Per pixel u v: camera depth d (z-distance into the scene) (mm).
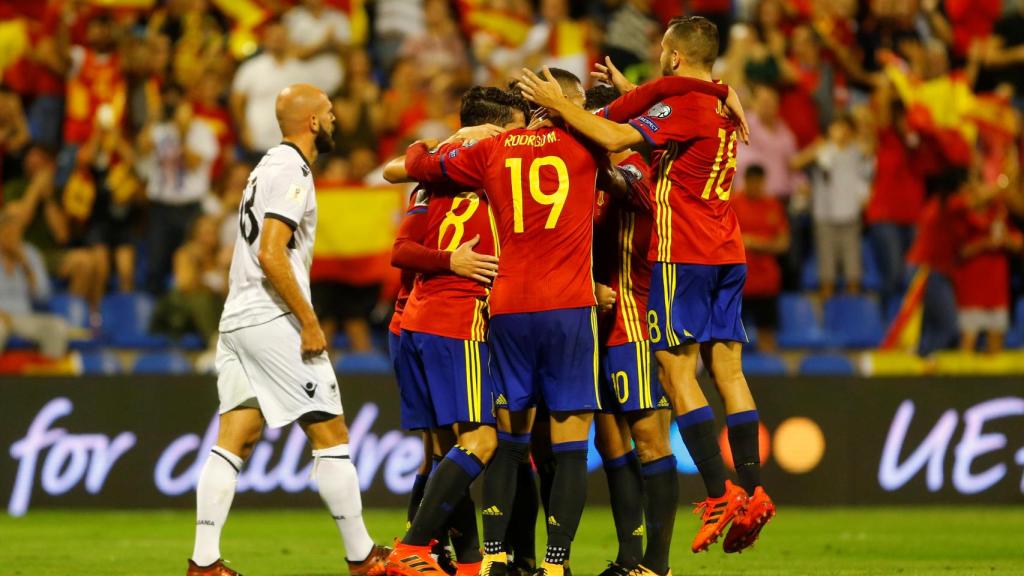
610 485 21906
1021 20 53156
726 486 21016
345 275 42219
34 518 35906
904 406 39750
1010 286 46344
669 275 21547
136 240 45719
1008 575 24438
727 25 51781
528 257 20234
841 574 24766
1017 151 48812
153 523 34781
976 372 41406
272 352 21297
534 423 22406
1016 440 39906
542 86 20203
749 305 43219
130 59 46219
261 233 21219
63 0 48250
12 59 47594
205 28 48750
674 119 21031
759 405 39375
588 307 20297
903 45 47688
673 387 21641
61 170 45625
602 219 21891
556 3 48375
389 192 42281
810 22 49438
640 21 48750
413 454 37969
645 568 21203
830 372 42656
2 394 37125
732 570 25469
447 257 21141
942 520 36375
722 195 21844
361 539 21984
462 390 21078
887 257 45000
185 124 44375
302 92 22000
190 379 37781
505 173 20453
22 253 42312
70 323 43125
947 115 45344
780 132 45281
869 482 39531
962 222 42938
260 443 37625
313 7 47281
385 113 45938
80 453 37438
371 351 42344
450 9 51562
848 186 44812
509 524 22438
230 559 27375
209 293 42094
